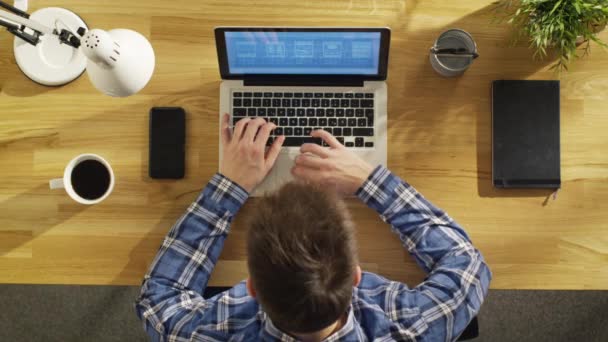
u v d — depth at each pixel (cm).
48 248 105
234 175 100
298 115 104
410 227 99
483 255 106
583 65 107
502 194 106
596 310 179
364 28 95
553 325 179
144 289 95
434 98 107
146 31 107
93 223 105
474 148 107
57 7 105
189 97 107
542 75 107
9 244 104
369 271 105
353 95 104
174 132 105
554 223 106
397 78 107
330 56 100
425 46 107
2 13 80
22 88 106
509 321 179
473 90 107
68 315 178
